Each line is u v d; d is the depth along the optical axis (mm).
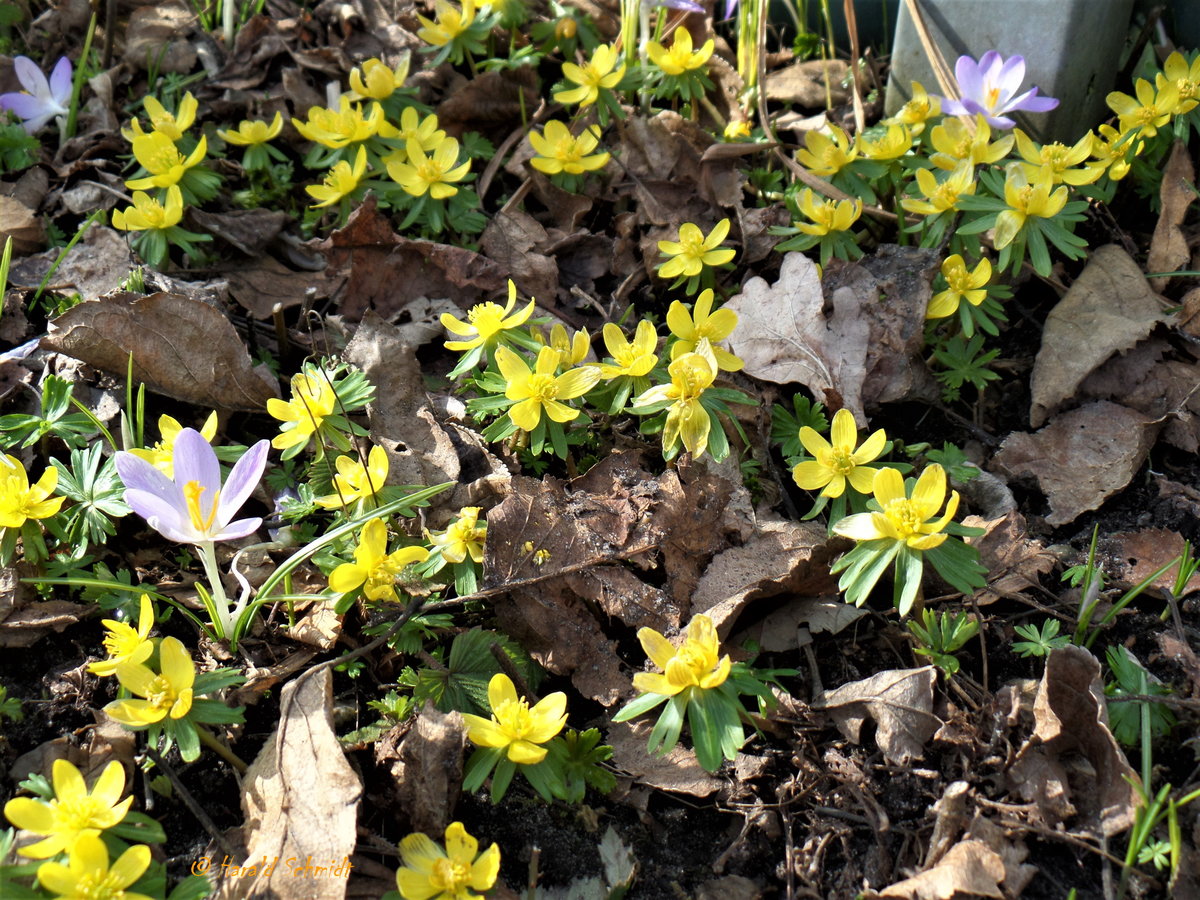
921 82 827
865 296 729
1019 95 793
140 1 913
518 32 892
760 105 819
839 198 774
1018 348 756
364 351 712
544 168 781
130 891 564
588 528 651
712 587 649
